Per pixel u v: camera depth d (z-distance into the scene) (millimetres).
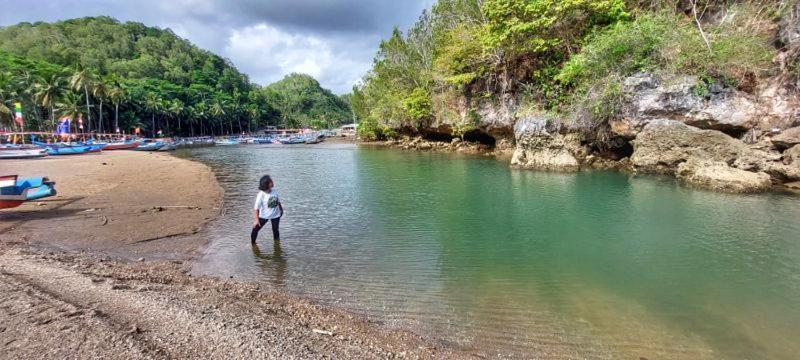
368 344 5422
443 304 6902
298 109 184250
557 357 5297
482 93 35000
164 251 9492
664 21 21156
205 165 31750
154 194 16922
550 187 18125
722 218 12133
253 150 58219
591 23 25828
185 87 127812
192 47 180125
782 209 12953
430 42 48062
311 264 8828
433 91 43594
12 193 12117
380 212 14023
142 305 5867
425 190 18406
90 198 15688
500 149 36031
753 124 18062
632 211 13336
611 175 20828
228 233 11133
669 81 20078
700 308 6672
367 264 8852
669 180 18703
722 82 19016
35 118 64312
